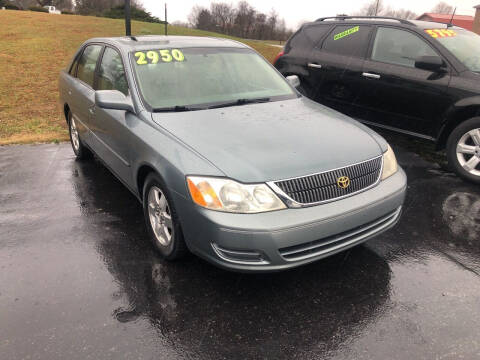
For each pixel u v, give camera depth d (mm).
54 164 5441
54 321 2580
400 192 3115
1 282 2959
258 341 2445
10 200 4328
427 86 5113
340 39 6156
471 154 4855
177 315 2646
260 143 2924
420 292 2893
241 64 4207
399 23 5586
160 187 3035
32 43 18078
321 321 2609
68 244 3479
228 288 2916
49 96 10367
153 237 3332
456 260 3291
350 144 3062
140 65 3789
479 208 4219
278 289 2916
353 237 2910
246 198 2561
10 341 2418
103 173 5117
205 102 3621
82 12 61719
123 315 2641
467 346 2408
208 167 2674
